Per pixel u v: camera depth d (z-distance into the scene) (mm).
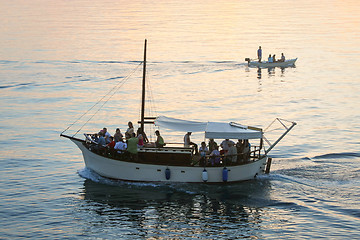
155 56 107875
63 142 48031
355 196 33219
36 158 42656
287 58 109812
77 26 169875
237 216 30500
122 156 35906
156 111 61969
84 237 27922
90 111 61875
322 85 80438
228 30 162000
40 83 80375
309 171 38406
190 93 74188
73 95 71938
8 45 124812
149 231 28578
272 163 40625
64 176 37938
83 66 95625
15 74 87438
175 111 62031
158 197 33500
